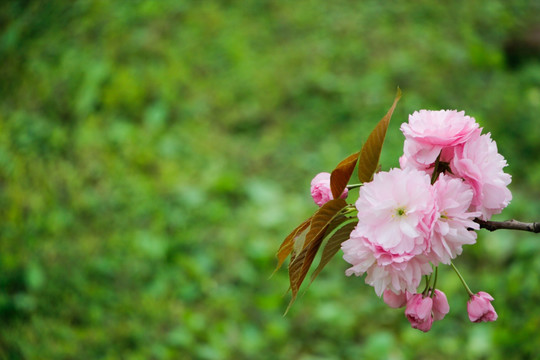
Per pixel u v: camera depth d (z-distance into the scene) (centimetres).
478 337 357
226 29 584
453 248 119
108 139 474
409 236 115
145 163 463
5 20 584
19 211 414
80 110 494
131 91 511
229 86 536
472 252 417
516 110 538
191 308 377
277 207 443
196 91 529
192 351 351
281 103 529
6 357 337
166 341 354
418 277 118
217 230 424
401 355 354
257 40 580
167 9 594
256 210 440
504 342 347
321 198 136
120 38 559
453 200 118
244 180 466
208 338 360
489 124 525
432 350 357
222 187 450
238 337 362
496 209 127
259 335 365
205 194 446
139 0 595
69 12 580
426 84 556
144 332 358
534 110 540
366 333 371
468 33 621
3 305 356
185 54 554
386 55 581
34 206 420
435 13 639
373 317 379
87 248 400
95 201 428
